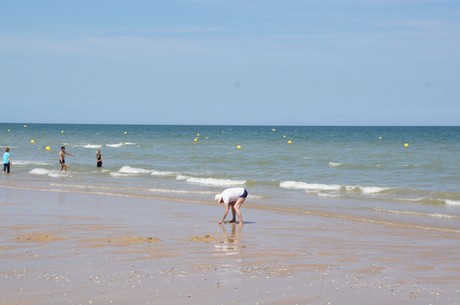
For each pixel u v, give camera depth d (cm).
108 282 848
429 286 865
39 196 2109
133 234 1304
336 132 12138
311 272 952
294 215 1720
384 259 1079
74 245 1145
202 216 1659
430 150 5075
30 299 753
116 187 2500
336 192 2380
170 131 12938
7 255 1040
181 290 810
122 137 8844
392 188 2427
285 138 8362
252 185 2641
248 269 964
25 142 6925
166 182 2758
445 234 1395
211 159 4134
